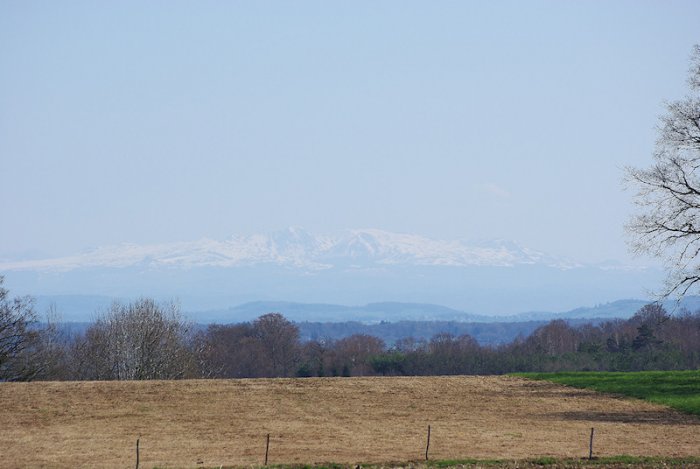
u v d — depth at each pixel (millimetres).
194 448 89562
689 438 98875
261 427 101188
